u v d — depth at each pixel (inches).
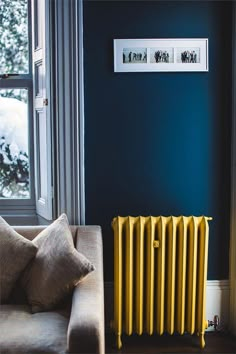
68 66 123.1
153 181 130.7
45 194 126.7
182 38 127.2
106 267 131.0
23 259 106.4
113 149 129.4
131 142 129.5
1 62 132.9
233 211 129.8
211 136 130.6
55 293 101.0
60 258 102.1
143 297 125.2
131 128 129.2
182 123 129.9
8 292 106.3
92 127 128.6
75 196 126.2
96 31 126.5
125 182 130.3
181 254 121.6
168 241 122.4
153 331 127.6
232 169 129.8
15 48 132.7
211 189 131.8
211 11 127.9
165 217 124.6
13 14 132.3
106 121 128.6
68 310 101.6
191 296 122.8
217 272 133.8
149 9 126.8
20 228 117.2
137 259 121.5
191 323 123.3
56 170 125.8
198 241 124.0
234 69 127.3
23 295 108.1
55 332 90.4
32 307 102.4
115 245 120.7
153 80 128.4
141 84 128.3
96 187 130.0
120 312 122.3
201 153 130.8
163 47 127.0
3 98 133.0
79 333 83.6
